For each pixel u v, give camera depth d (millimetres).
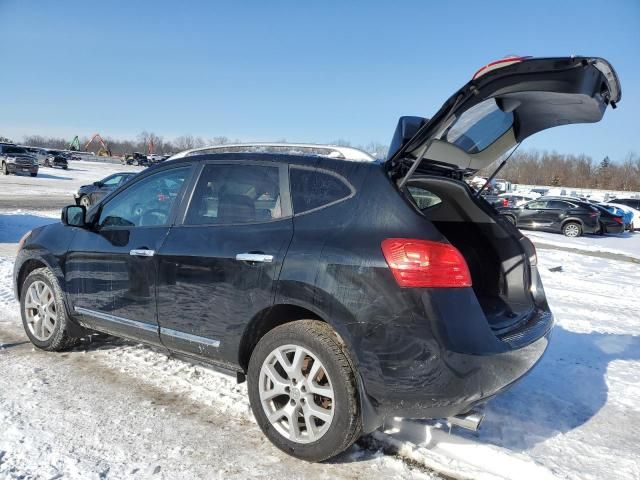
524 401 3996
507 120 3225
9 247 10242
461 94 2508
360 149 3189
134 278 3777
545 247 16594
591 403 4039
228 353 3295
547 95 2707
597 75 2537
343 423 2820
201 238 3438
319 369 2922
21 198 22000
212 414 3533
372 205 2898
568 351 5371
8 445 3027
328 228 2969
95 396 3725
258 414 3160
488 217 3752
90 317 4172
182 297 3479
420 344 2627
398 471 2949
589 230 21594
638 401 4121
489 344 2715
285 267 2996
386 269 2703
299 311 3141
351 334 2760
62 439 3127
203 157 3734
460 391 2631
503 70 2436
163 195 3852
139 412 3516
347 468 2963
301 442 2977
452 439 3143
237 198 3428
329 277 2836
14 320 5461
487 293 3705
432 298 2635
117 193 4188
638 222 26359
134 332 3861
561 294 8719
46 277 4484
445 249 2711
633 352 5422
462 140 3191
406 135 3064
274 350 3068
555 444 3355
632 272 12234
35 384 3877
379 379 2707
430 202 3873
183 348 3566
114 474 2809
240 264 3178
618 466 3121
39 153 52750
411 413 2734
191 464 2941
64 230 4473
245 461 2996
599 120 3072
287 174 3262
